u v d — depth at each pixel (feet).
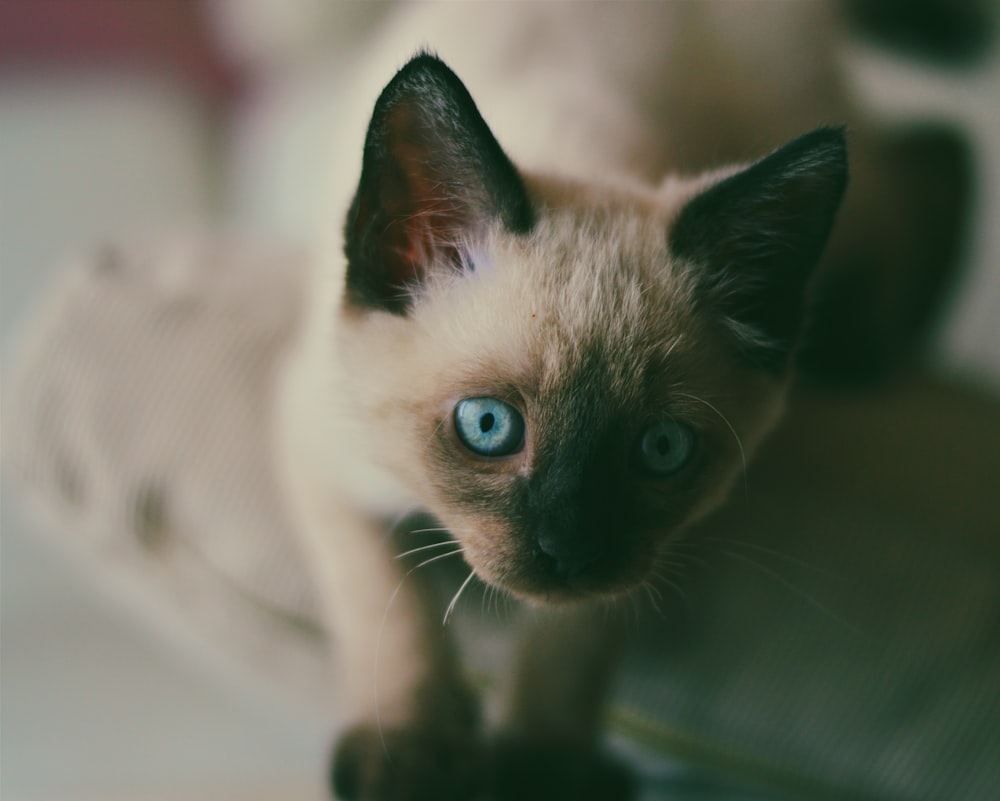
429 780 1.05
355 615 1.12
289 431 1.17
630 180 1.14
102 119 2.13
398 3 1.73
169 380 1.30
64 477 1.30
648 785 1.25
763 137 1.35
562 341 1.01
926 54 1.58
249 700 1.48
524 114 1.21
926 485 1.24
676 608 1.17
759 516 1.19
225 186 2.30
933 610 1.17
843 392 1.37
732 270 1.07
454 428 1.02
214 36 2.24
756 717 1.18
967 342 1.56
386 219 1.04
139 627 1.65
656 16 1.35
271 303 1.36
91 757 1.50
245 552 1.27
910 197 1.46
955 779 1.15
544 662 1.13
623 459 1.01
